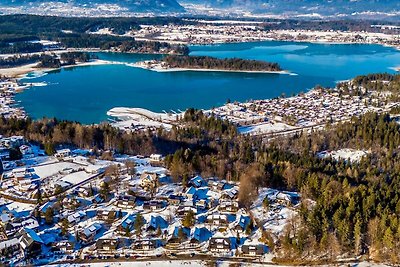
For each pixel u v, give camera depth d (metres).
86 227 186.25
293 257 168.12
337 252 168.50
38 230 186.62
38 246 172.00
